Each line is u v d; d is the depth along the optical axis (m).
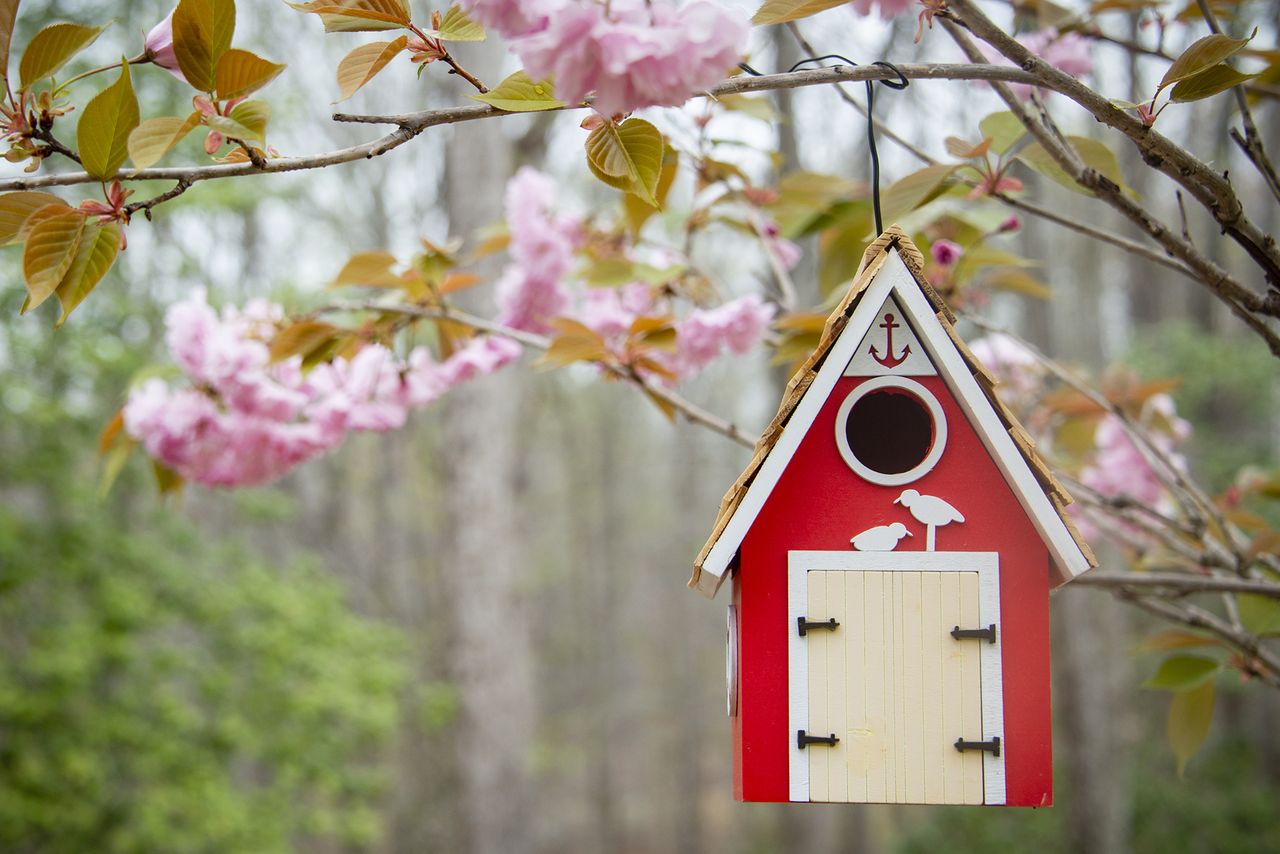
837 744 2.01
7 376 7.81
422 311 3.03
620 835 25.34
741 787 2.04
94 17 8.38
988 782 1.99
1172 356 12.10
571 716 25.98
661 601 28.12
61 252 1.70
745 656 2.04
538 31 1.40
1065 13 2.66
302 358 3.07
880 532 2.04
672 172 2.96
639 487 28.20
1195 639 2.61
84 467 8.62
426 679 15.84
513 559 10.71
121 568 8.45
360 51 1.72
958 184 2.45
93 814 7.88
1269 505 10.02
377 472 18.34
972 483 2.04
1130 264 15.78
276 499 9.46
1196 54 1.72
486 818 10.33
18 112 1.71
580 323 2.73
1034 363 3.68
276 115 9.16
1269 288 1.98
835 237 3.12
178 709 8.19
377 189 14.95
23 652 8.63
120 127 1.67
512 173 10.74
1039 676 2.01
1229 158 8.30
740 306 2.75
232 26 1.67
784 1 1.71
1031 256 10.86
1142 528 2.99
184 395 3.12
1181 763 2.64
